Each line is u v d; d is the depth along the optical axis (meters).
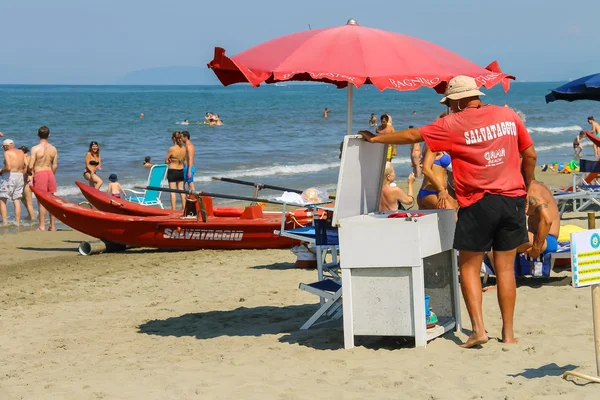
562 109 76.88
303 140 39.59
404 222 5.84
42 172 15.37
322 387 5.23
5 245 14.12
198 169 27.03
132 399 5.22
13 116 57.00
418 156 21.06
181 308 8.54
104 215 13.23
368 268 6.00
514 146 5.79
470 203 5.81
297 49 6.05
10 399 5.43
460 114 5.75
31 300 9.37
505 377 5.17
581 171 14.67
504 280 6.04
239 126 49.47
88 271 11.45
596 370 5.14
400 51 6.11
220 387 5.35
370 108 79.19
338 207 6.04
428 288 6.78
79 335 7.43
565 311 7.24
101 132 42.28
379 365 5.64
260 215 13.09
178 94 142.12
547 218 7.71
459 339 6.30
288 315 7.84
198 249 13.13
